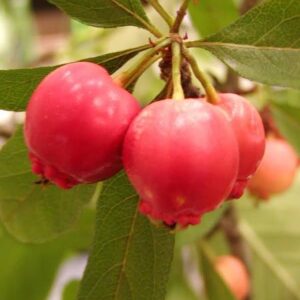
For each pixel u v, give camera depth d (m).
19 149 0.12
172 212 0.08
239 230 0.20
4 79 0.10
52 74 0.09
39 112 0.09
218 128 0.08
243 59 0.10
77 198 0.13
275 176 0.17
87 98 0.09
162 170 0.08
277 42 0.10
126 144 0.08
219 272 0.17
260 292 0.23
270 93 0.17
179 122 0.08
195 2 0.13
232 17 0.16
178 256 0.19
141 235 0.11
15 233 0.13
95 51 0.24
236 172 0.08
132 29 0.22
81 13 0.10
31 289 0.21
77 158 0.09
